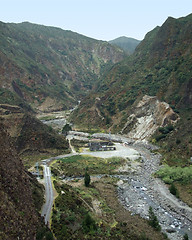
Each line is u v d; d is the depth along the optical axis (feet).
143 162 264.52
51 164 251.80
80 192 184.14
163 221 152.15
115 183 213.87
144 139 335.88
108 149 310.65
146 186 207.72
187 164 228.63
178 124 304.91
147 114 366.84
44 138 305.94
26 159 268.21
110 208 164.55
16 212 97.81
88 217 128.36
